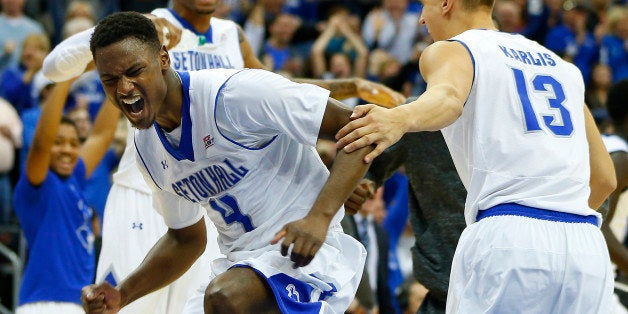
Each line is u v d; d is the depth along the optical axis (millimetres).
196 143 4711
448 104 4516
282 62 14531
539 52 5113
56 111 7777
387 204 11844
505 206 4773
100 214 10617
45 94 10688
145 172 5062
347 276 5039
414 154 6246
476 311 4727
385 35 15508
